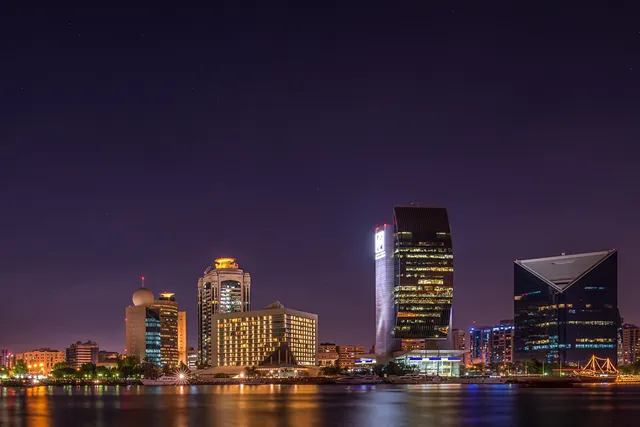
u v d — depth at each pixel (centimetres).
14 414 18462
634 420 16662
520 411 19338
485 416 17638
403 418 16938
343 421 16088
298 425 15138
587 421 16388
